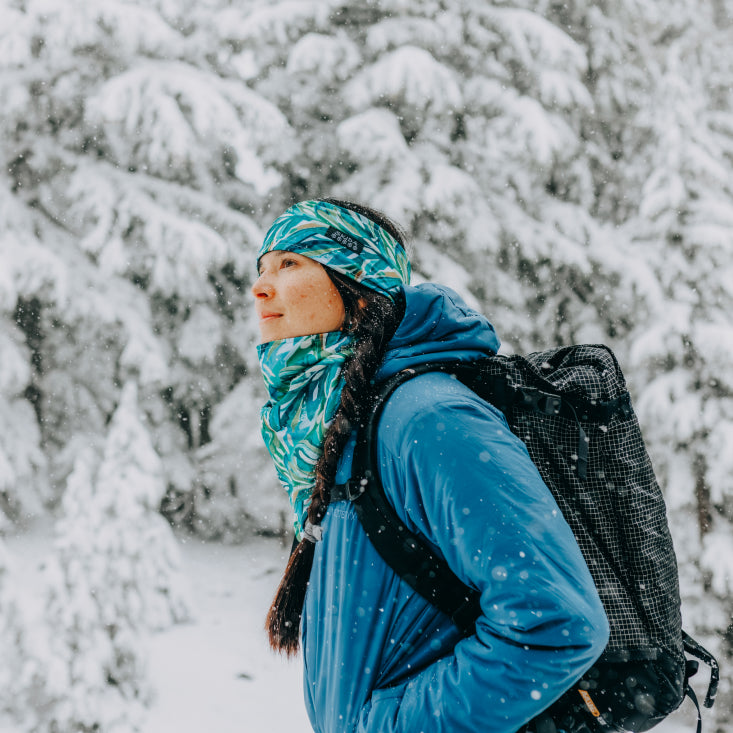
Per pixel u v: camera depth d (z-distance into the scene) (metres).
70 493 7.33
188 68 10.41
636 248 9.94
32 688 6.55
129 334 10.74
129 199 10.45
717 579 8.70
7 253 10.03
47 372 11.62
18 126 11.05
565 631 0.83
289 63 10.27
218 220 10.95
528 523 0.87
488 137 10.72
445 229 10.41
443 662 0.91
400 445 0.94
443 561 0.96
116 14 10.07
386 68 10.07
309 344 1.10
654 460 9.37
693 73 10.75
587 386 1.01
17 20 10.20
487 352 1.12
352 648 0.98
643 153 11.62
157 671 8.31
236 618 9.77
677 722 8.04
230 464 11.79
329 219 1.14
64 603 6.83
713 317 9.13
